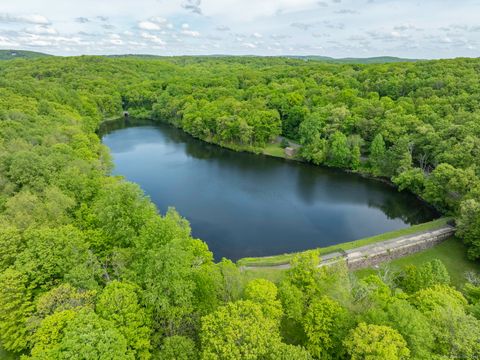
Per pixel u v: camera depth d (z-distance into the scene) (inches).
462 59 5369.1
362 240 2192.4
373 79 5324.8
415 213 2844.5
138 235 1509.6
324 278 1323.8
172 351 926.4
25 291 1187.3
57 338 938.7
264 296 1109.1
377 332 904.3
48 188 2055.9
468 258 2017.7
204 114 5103.3
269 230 2583.7
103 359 829.2
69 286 1120.2
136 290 1136.8
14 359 1130.7
